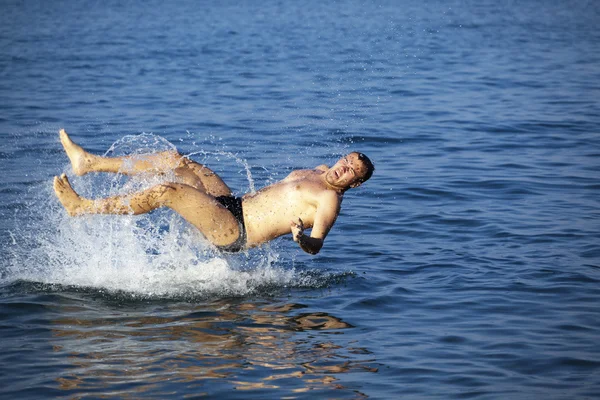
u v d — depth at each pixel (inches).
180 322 293.6
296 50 1218.0
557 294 321.7
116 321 293.3
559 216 430.3
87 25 1644.9
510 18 1797.5
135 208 317.4
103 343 272.2
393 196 473.4
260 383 243.9
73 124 674.8
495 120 699.4
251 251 377.4
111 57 1135.6
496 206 451.2
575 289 326.6
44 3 2281.0
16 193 463.2
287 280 341.1
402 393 239.3
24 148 580.7
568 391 241.3
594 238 392.2
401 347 272.7
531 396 237.8
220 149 588.1
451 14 1891.0
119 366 253.9
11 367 252.5
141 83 906.7
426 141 620.7
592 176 514.6
